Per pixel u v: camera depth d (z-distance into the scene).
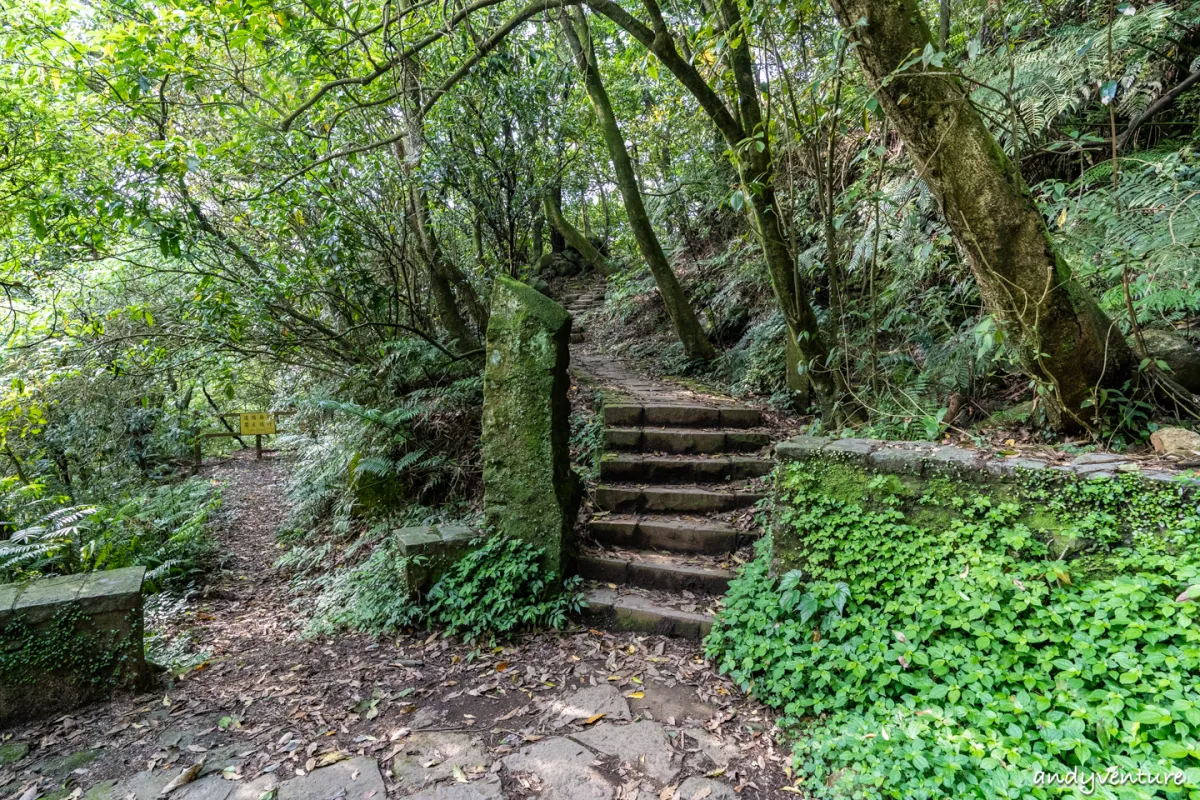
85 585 2.73
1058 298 2.73
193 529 5.29
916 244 4.28
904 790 1.71
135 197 4.39
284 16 4.48
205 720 2.48
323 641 3.31
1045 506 2.32
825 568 2.70
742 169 4.23
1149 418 2.84
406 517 4.90
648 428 5.02
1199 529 2.01
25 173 5.38
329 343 6.18
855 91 4.28
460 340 6.23
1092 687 1.84
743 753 2.14
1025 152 4.07
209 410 11.06
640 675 2.71
